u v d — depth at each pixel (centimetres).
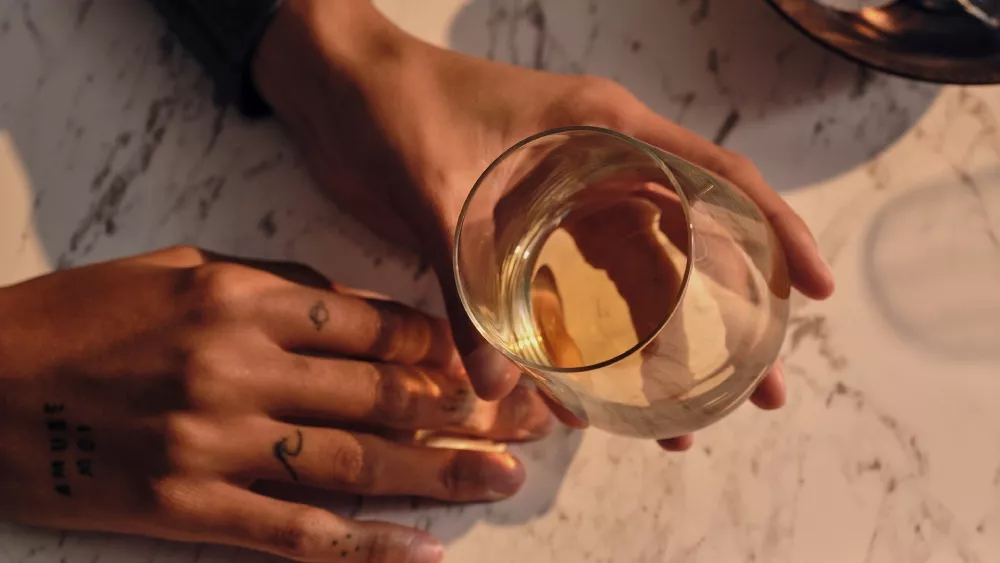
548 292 45
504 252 44
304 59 49
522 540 48
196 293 46
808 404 48
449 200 46
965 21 48
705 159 48
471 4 51
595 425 43
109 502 46
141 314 47
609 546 47
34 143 50
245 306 46
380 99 48
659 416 41
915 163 49
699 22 51
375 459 47
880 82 50
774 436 48
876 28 48
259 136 50
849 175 50
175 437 45
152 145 50
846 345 48
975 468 47
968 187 49
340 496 48
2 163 50
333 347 47
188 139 50
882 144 50
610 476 48
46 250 50
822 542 47
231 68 49
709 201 41
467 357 45
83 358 46
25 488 46
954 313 48
